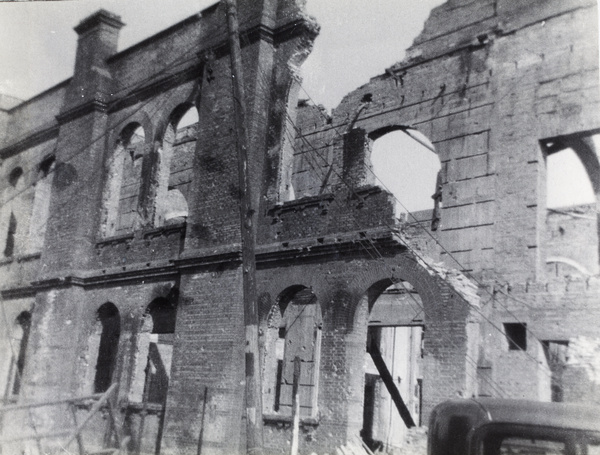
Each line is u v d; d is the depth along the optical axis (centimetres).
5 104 2506
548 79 1427
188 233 1661
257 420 1098
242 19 1694
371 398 2312
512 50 1511
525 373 1216
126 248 1875
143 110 1978
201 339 1536
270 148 1582
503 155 1476
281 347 2492
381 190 1323
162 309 1839
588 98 1355
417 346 2638
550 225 1734
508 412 536
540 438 514
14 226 2409
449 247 1523
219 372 1473
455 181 1561
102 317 1938
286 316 2338
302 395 2198
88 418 1185
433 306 1198
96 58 2144
